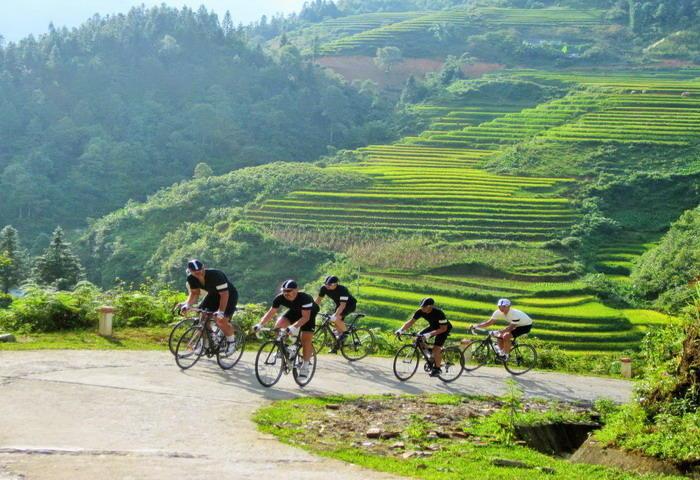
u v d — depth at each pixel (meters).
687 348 11.51
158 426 9.98
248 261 86.88
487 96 179.12
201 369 14.45
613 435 11.10
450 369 17.03
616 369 23.64
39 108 171.50
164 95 188.75
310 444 9.75
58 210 136.38
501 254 82.38
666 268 73.00
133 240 102.75
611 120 133.88
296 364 13.84
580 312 64.25
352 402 12.94
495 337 19.33
